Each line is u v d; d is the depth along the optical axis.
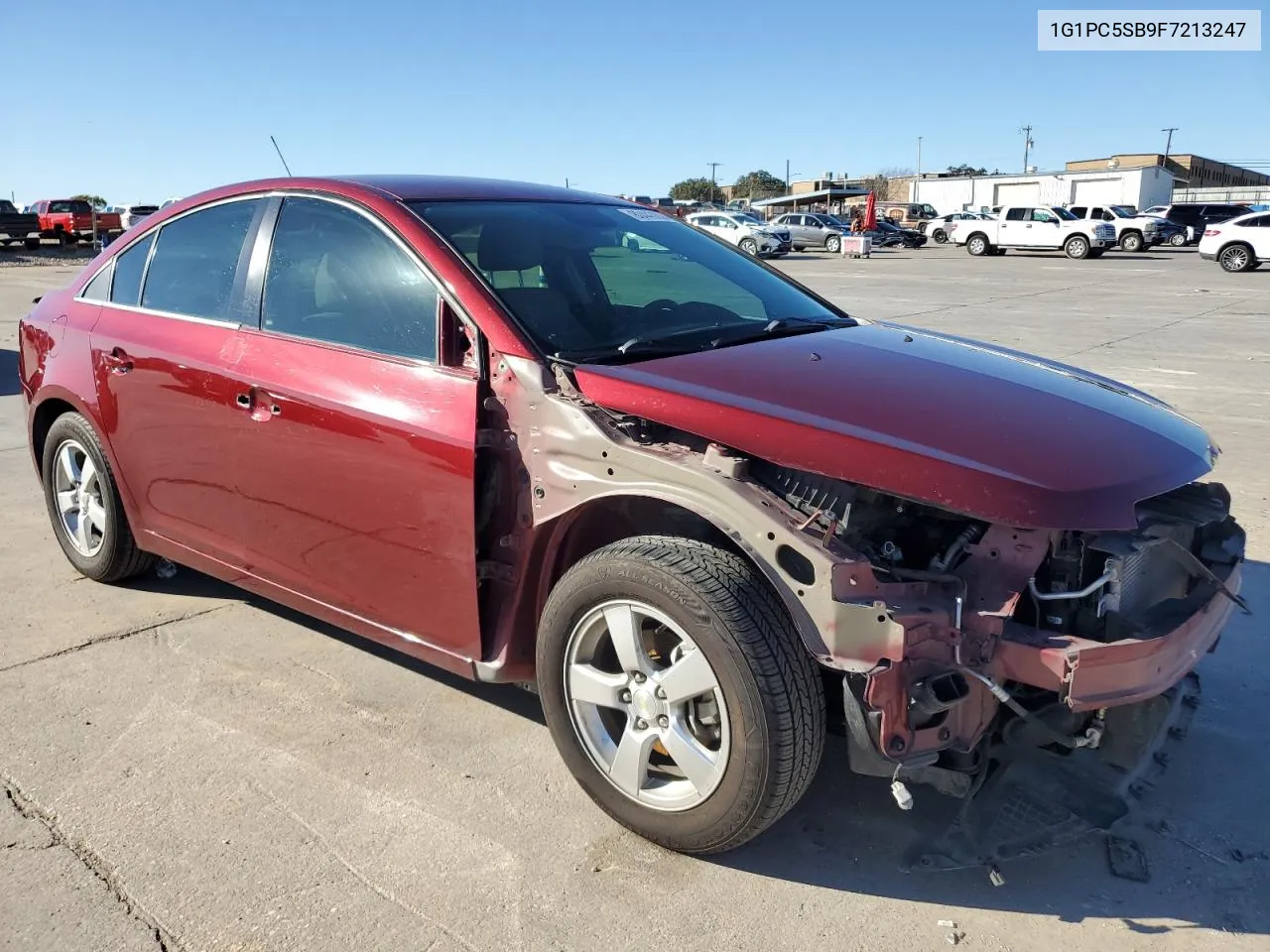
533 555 2.90
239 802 2.98
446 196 3.53
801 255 40.69
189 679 3.74
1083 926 2.49
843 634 2.37
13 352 12.44
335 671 3.81
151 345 3.88
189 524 3.92
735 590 2.47
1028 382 3.16
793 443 2.54
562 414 2.78
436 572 3.04
